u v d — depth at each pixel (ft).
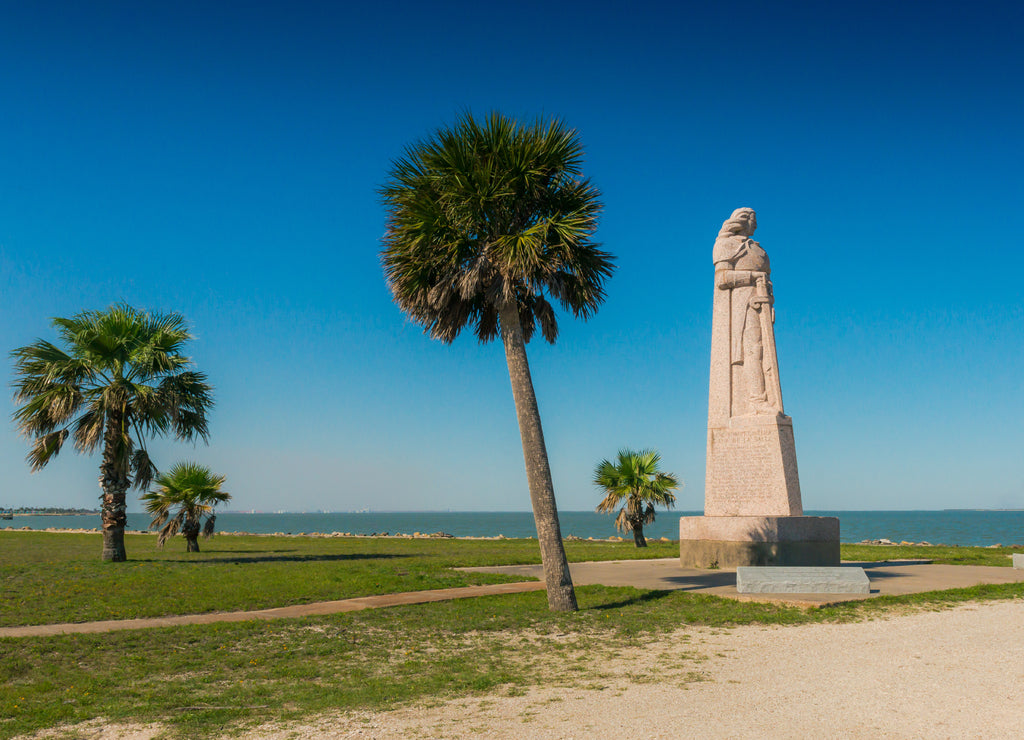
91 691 31.01
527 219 54.95
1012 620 46.55
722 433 80.79
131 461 85.51
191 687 31.78
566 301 54.80
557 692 30.25
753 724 25.22
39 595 55.57
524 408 52.75
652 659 36.65
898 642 39.83
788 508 75.92
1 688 31.45
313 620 46.96
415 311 56.13
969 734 23.95
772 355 80.53
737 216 85.25
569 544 141.08
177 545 122.62
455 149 51.13
